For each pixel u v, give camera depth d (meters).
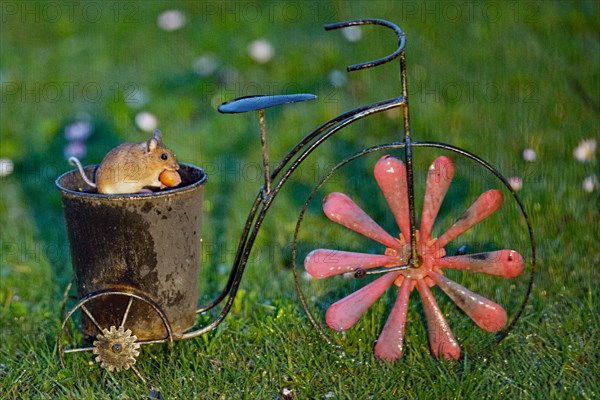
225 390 3.96
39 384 4.05
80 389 3.98
